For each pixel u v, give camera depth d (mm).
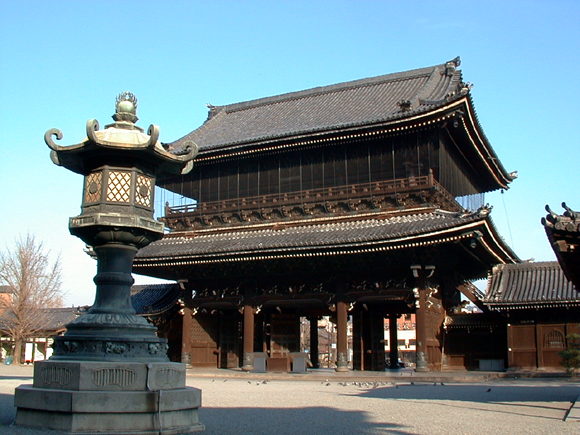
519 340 40844
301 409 19828
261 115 59250
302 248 39625
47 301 73250
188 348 46969
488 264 44812
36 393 12883
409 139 42719
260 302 44719
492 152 49188
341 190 44188
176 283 51781
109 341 13398
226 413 18406
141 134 15172
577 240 17203
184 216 50094
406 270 40188
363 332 45500
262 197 47375
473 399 23641
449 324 42969
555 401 22609
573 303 38875
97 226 14023
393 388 30359
